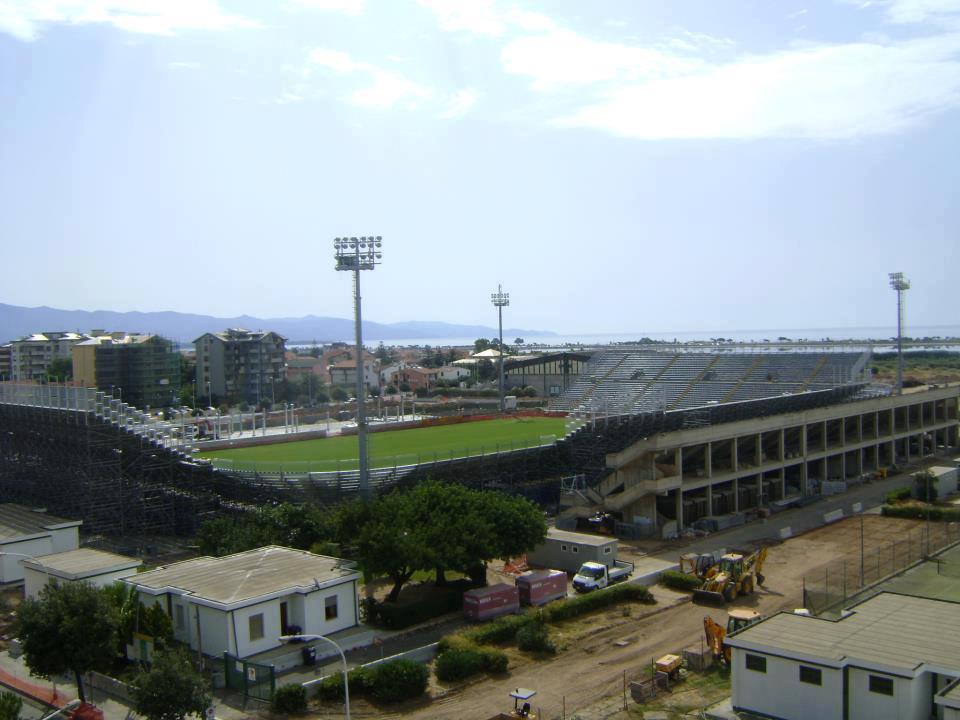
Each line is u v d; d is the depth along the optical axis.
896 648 34.34
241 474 72.62
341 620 48.19
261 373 190.75
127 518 72.25
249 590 45.38
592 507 78.88
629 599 56.53
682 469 84.25
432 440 100.38
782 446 91.94
